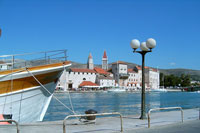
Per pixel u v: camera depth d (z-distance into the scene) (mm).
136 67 161750
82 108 35125
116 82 144625
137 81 157875
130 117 15086
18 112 14125
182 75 194500
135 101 54281
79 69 126312
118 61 150250
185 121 13141
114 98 67625
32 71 14219
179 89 162000
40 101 15297
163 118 14625
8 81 13562
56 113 26984
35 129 10812
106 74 141750
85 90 115375
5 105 13641
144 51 13922
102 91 113750
